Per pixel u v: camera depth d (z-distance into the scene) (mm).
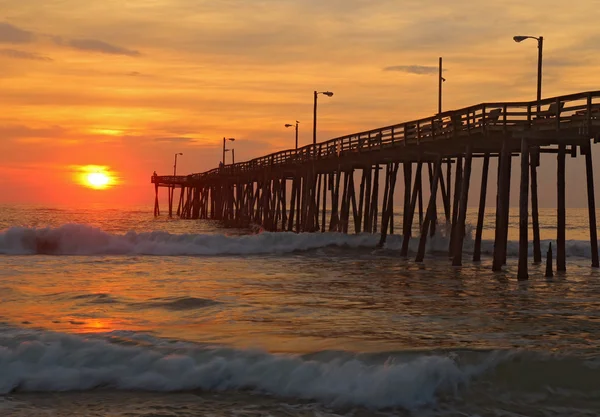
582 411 10570
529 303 19297
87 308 17922
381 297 20312
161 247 36500
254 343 13453
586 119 22406
